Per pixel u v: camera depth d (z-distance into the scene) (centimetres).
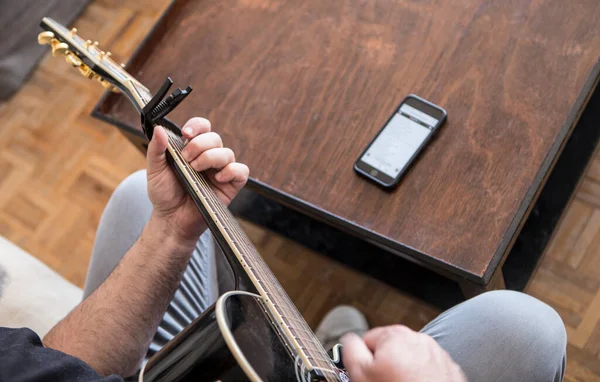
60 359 62
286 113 107
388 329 59
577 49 98
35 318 93
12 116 176
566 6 102
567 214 128
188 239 82
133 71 119
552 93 97
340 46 110
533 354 79
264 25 115
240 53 114
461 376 56
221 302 55
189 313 94
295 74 110
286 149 104
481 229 91
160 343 92
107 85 89
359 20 111
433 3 108
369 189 98
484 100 99
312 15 113
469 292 100
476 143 96
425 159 97
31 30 179
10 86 177
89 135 167
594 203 127
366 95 105
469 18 105
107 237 100
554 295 123
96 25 179
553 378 80
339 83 107
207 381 53
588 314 120
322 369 55
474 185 94
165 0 177
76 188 162
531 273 115
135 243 85
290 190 101
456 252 90
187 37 119
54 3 180
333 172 100
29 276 98
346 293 133
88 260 153
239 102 110
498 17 104
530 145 94
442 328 85
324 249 126
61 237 157
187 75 115
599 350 117
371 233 95
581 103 95
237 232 72
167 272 82
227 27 117
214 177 81
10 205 164
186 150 78
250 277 64
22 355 62
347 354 57
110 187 160
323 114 105
